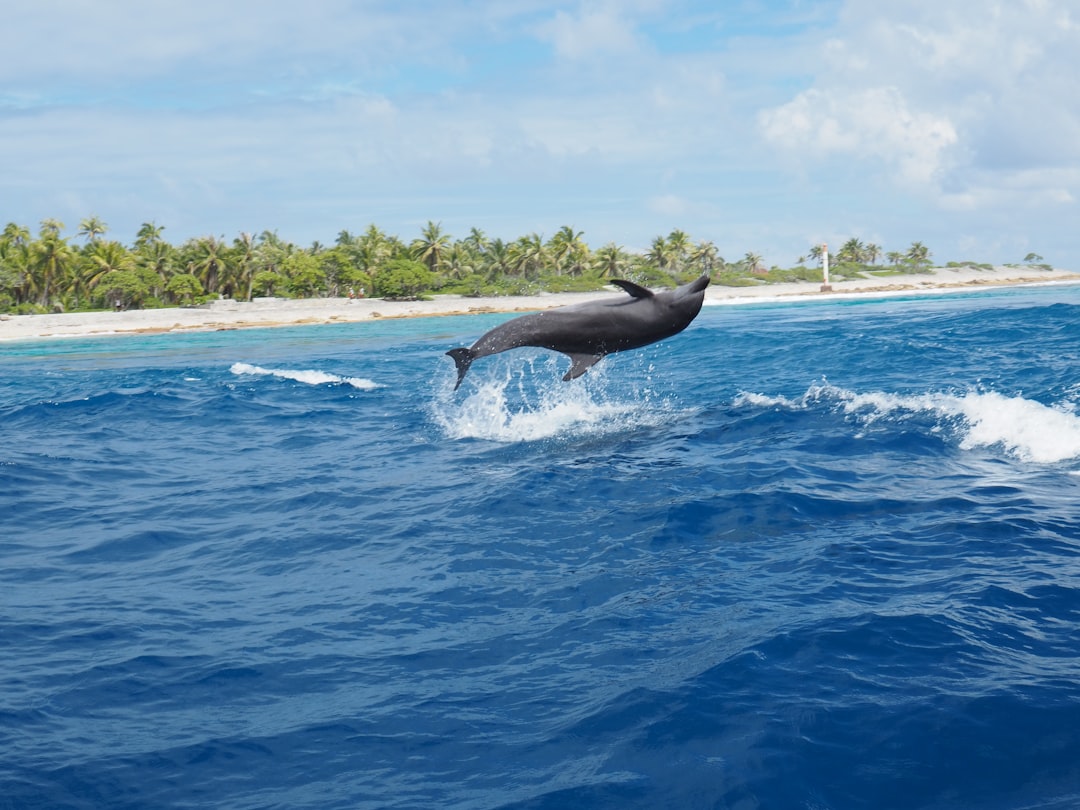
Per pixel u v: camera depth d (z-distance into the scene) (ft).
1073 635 17.88
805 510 27.37
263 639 19.81
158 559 26.27
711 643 18.26
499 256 494.18
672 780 13.73
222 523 30.07
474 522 28.30
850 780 13.47
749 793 13.28
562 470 34.37
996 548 23.11
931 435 36.47
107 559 26.40
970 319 102.42
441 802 13.52
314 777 14.33
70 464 40.91
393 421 50.55
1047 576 20.98
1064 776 13.23
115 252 372.58
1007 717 14.82
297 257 411.75
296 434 47.83
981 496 27.94
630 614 20.13
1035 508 26.43
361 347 146.92
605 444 39.40
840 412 41.88
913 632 18.16
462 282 437.99
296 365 103.14
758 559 23.32
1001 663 16.75
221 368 103.76
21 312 341.00
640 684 16.70
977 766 13.61
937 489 28.96
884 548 23.58
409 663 18.34
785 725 14.96
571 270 502.79
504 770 14.29
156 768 14.67
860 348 74.33
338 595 22.48
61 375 113.19
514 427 45.37
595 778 13.92
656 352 81.87
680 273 532.73
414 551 25.73
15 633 20.43
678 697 16.08
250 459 41.39
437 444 42.24
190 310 330.54
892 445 35.35
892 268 574.15
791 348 78.64
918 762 13.79
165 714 16.52
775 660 17.26
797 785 13.41
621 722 15.46
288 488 34.73
